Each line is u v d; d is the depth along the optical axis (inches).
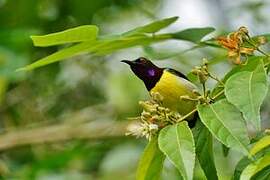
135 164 456.1
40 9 546.6
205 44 270.5
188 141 192.7
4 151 487.8
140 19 566.9
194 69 209.0
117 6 557.6
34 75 536.7
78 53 256.8
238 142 189.8
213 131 192.7
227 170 381.4
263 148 199.3
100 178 455.2
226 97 197.0
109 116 500.7
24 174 462.9
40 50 526.6
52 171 462.9
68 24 549.6
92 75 538.3
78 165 476.7
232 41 216.2
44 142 483.2
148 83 261.9
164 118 205.3
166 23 272.8
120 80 491.5
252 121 187.8
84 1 542.0
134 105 487.8
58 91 541.0
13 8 536.1
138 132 208.8
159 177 221.1
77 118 505.0
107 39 257.0
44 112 537.6
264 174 211.6
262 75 194.1
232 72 216.7
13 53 490.0
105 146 486.6
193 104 247.9
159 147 193.5
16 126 531.5
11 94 534.3
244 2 535.2
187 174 187.8
